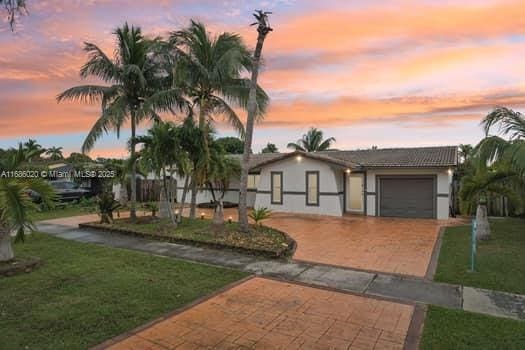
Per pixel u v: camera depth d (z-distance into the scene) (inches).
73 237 403.5
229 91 486.0
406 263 290.0
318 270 268.2
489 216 574.9
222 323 170.9
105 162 853.8
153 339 153.9
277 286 228.7
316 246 359.3
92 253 318.0
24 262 267.6
